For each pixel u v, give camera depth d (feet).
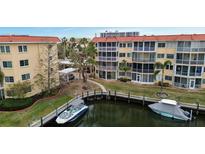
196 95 92.79
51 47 98.27
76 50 140.56
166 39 108.78
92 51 123.54
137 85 115.44
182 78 107.34
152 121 77.05
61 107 77.51
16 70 81.35
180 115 73.05
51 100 86.07
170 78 112.06
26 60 85.92
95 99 100.37
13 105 73.20
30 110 73.36
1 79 79.00
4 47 78.74
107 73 132.67
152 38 113.91
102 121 77.56
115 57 128.16
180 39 102.22
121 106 93.97
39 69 93.81
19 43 80.79
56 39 104.32
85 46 135.13
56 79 105.19
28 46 85.97
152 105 82.38
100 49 132.46
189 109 79.10
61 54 208.54
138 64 119.75
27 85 83.46
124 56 126.31
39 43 91.81
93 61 124.06
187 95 92.99
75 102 82.99
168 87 108.78
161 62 113.29
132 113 85.92
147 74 117.50
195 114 77.77
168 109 76.84
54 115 70.95
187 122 72.49
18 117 66.64
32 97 86.79
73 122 73.56
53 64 100.48
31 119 65.16
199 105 77.46
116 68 130.11
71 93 98.63
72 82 123.54
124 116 82.58
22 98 81.66
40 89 95.35
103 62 133.18
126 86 113.29
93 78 137.80
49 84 93.86
